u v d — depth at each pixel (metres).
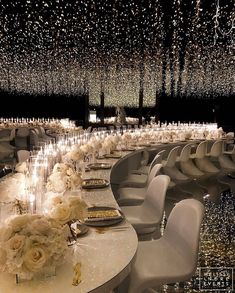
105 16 9.71
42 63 15.43
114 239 1.90
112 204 2.60
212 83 16.69
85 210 1.69
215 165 8.60
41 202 2.26
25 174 2.77
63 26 10.95
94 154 4.89
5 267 1.29
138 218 3.20
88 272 1.51
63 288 1.36
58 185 2.45
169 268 2.25
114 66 15.10
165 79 16.41
